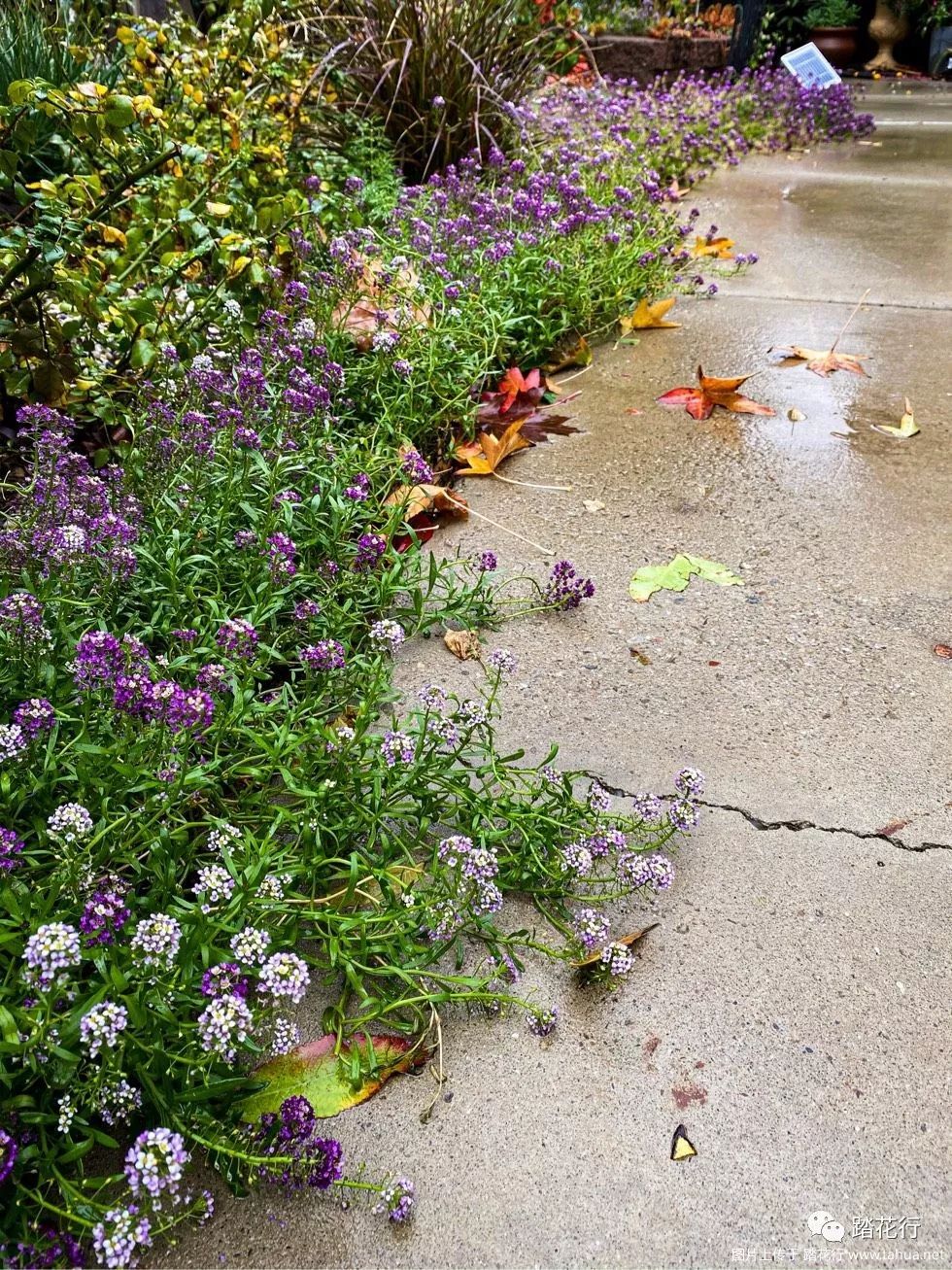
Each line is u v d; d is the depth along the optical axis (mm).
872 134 7789
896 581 2152
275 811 1515
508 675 1925
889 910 1452
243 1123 1189
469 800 1514
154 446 2148
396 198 4008
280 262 3225
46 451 2002
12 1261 1025
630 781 1676
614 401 3076
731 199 5520
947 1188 1135
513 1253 1092
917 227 4723
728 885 1502
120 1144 1176
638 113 5809
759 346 3406
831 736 1758
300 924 1381
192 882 1469
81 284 2289
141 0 4344
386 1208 1125
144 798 1453
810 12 12930
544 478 2652
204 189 2932
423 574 2209
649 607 2115
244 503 1961
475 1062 1281
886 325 3529
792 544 2303
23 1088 1120
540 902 1479
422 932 1421
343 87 4426
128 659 1432
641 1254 1089
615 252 3631
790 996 1341
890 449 2689
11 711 1534
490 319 2996
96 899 1155
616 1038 1302
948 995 1335
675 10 9242
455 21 4598
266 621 1884
